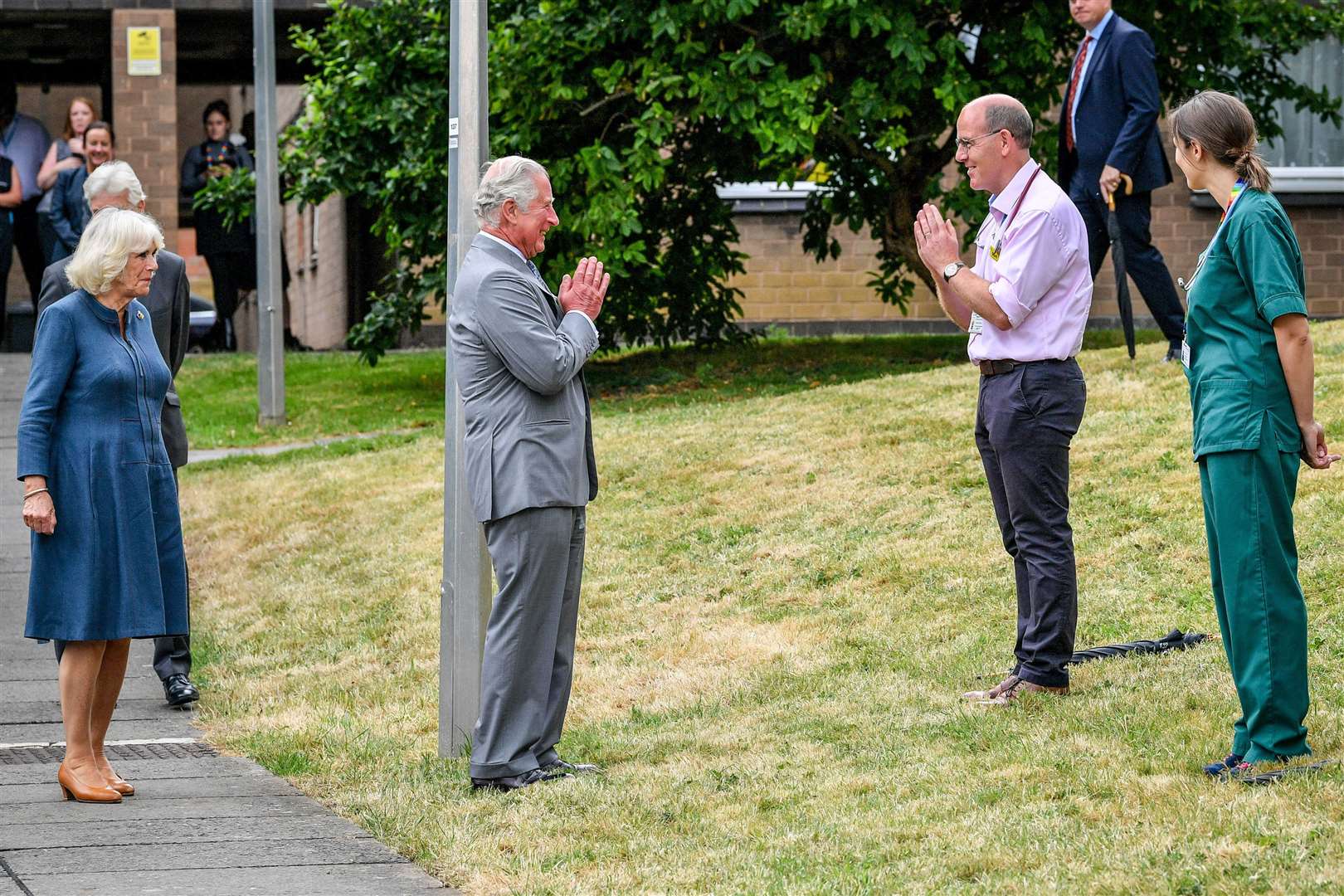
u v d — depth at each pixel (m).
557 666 8.68
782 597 12.02
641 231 21.47
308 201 23.19
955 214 21.67
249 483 17.94
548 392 8.20
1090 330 25.59
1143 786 7.17
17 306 30.05
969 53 23.45
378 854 7.33
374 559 14.48
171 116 30.39
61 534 8.35
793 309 29.97
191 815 8.12
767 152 20.77
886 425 15.89
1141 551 11.59
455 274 9.10
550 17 20.59
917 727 8.75
